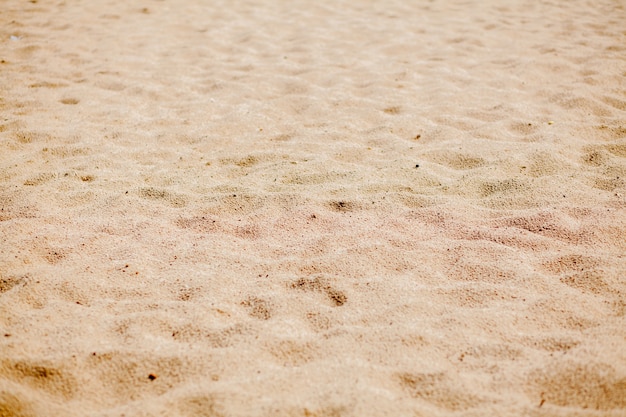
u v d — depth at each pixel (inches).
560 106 159.5
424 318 77.7
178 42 231.0
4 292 83.4
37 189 117.8
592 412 60.1
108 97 174.9
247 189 119.3
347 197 115.2
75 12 269.4
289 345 72.7
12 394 62.9
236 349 71.7
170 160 135.0
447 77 186.9
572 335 72.6
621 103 159.8
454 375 66.2
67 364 68.4
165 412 61.4
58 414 61.8
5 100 169.6
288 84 184.5
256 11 276.1
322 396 62.9
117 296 83.7
